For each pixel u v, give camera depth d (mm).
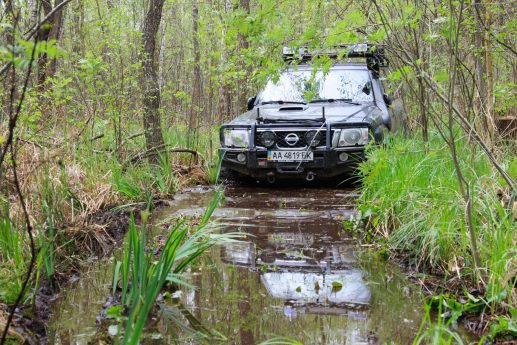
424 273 3590
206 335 2719
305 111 6855
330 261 3889
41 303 3076
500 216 3492
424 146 5832
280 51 3830
